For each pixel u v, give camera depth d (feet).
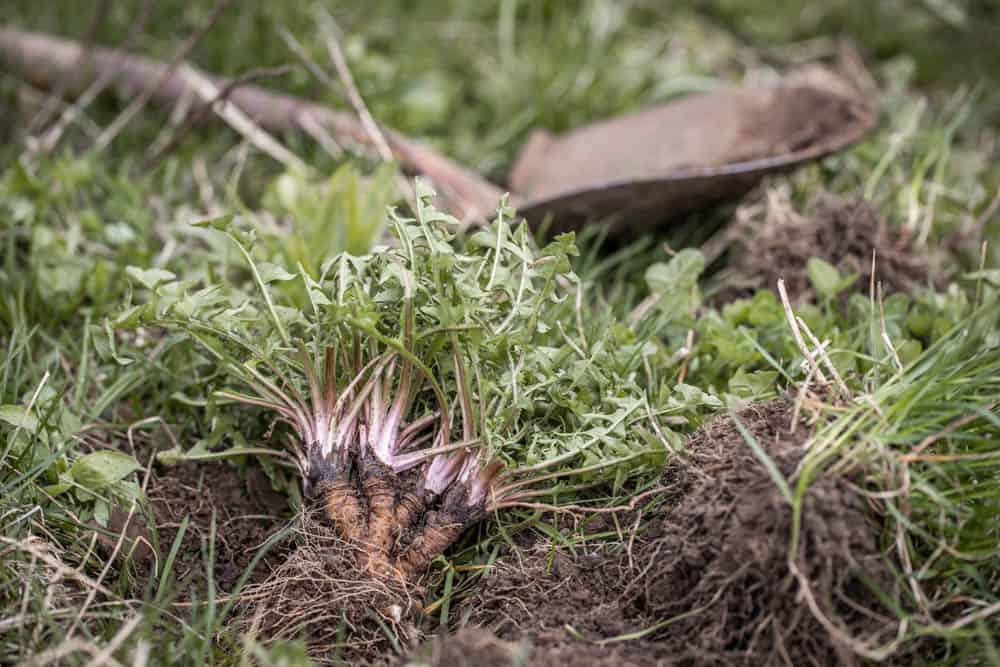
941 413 3.78
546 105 5.52
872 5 6.42
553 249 3.93
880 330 4.28
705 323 4.31
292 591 3.80
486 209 4.85
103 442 4.17
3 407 3.95
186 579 3.87
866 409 3.79
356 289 3.83
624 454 3.92
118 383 4.22
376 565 3.81
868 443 3.71
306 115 5.18
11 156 5.00
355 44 5.42
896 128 5.18
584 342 4.16
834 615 3.63
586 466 3.92
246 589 3.87
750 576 3.67
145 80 5.28
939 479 3.79
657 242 4.83
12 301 4.37
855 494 3.67
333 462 3.89
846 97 4.83
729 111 5.01
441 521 3.87
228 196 4.89
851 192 4.94
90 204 4.83
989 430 3.83
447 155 5.36
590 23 6.05
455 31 6.11
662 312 4.38
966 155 5.24
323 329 3.96
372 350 3.91
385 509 3.85
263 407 4.06
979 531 3.74
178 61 4.98
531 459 3.89
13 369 4.24
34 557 3.78
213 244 4.54
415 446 3.96
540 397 4.00
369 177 5.01
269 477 4.12
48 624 3.71
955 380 3.81
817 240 4.58
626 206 4.63
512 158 5.45
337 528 3.85
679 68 5.92
